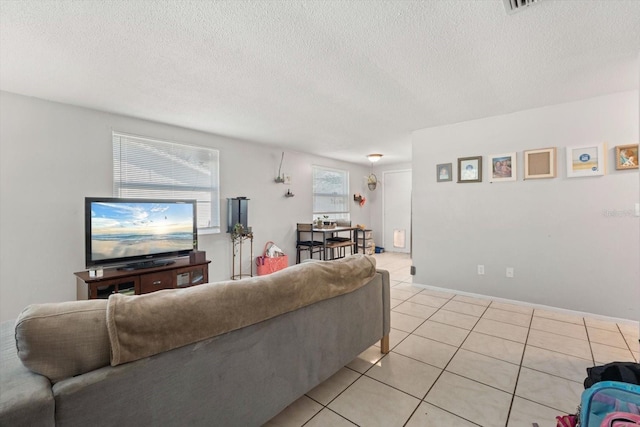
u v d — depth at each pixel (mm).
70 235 2857
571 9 1550
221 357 1184
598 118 2779
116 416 912
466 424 1467
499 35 1782
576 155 2885
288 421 1502
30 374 852
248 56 2016
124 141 3236
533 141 3105
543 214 3082
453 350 2229
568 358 2088
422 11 1566
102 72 2221
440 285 3793
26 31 1698
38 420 757
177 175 3686
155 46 1881
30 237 2656
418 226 3943
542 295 3104
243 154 4410
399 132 3994
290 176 5156
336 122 3521
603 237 2791
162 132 3523
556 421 1470
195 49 1921
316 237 5449
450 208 3672
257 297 1292
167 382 1029
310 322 1575
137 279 2752
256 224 4594
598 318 2812
